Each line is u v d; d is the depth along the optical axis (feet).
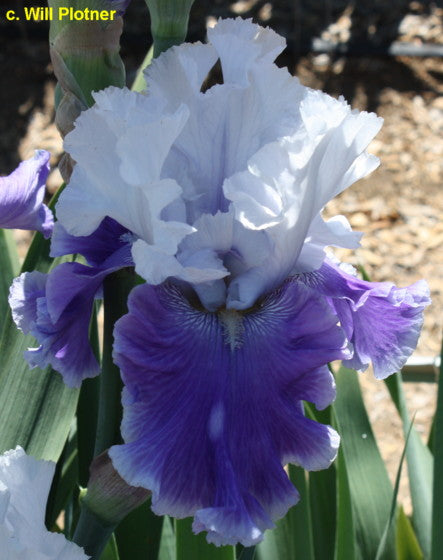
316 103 1.55
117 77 1.68
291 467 1.95
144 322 1.51
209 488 1.48
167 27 1.62
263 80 1.58
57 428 1.93
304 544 1.96
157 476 1.46
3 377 1.94
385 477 2.27
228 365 1.53
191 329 1.55
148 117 1.50
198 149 1.58
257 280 1.58
